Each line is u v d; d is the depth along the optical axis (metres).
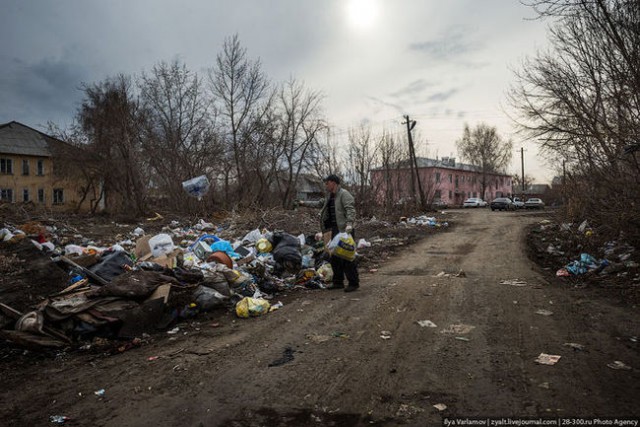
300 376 3.58
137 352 4.36
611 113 8.25
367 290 6.77
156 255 7.39
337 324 5.00
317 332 4.74
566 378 3.36
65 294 5.14
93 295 4.96
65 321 4.73
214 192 24.17
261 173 25.23
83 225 17.36
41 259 6.09
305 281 7.32
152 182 25.27
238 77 24.39
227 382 3.51
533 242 12.89
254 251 8.75
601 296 5.99
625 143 7.80
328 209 7.17
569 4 7.52
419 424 2.78
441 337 4.42
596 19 7.54
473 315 5.16
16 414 3.12
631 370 3.48
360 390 3.29
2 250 6.16
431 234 16.67
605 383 3.26
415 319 5.08
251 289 6.47
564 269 7.91
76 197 43.00
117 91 24.02
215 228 16.61
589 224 11.86
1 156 39.09
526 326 4.70
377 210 24.17
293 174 26.38
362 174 24.30
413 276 7.98
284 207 25.06
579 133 8.83
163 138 24.06
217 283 6.04
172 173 23.67
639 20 7.17
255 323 5.21
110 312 4.81
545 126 9.35
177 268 6.05
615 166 8.69
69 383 3.63
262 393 3.29
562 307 5.44
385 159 26.92
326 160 24.91
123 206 24.92
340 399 3.16
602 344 4.10
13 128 41.41
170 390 3.40
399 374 3.55
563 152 9.90
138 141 24.23
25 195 40.56
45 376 3.81
